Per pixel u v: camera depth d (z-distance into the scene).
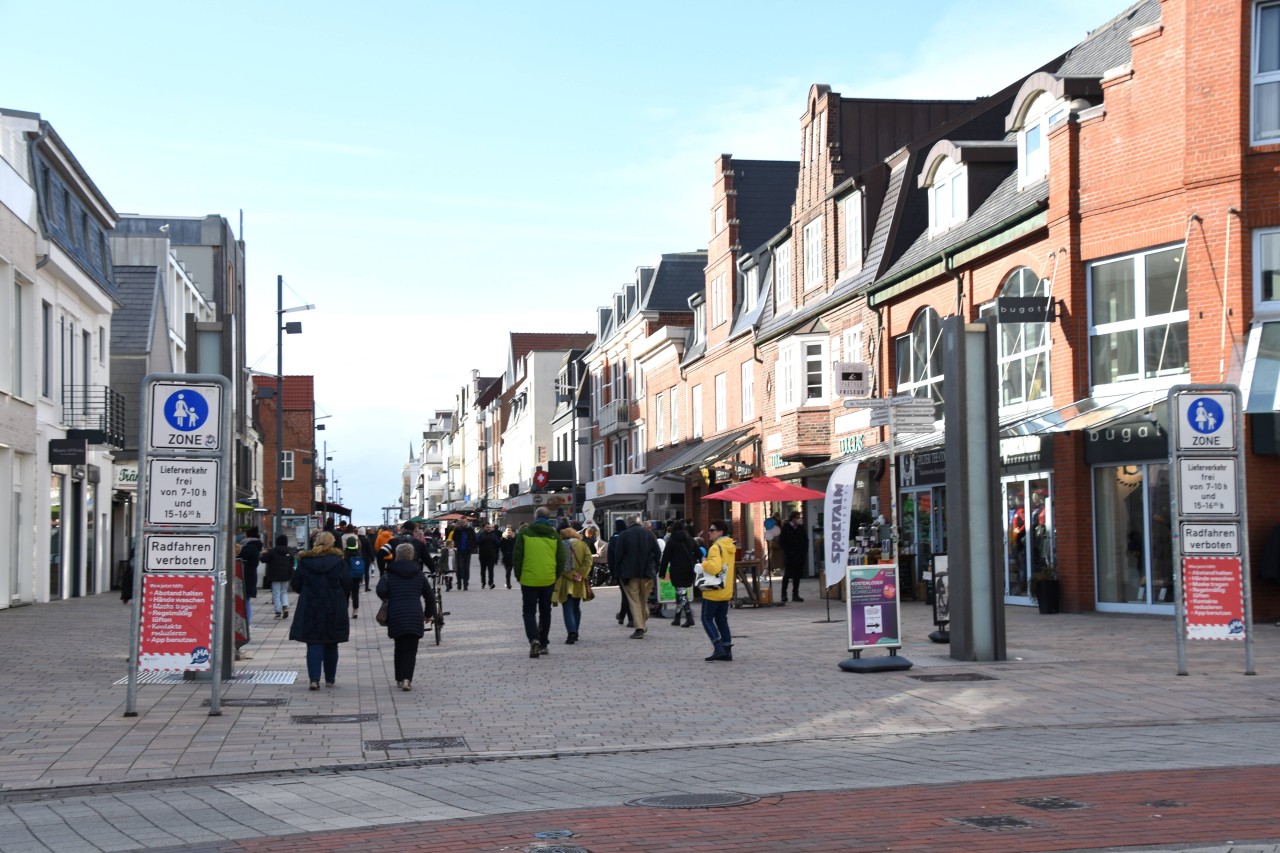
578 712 12.66
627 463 60.19
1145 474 21.61
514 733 11.45
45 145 29.69
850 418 32.47
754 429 40.12
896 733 11.13
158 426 12.34
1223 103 20.16
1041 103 24.58
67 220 32.59
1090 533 22.59
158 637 12.36
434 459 178.25
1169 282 21.14
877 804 7.73
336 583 14.73
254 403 76.88
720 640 17.00
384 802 8.30
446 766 9.91
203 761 10.07
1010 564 25.20
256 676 16.02
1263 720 11.33
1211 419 14.41
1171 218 20.91
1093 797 7.75
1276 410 18.61
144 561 12.34
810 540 37.50
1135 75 21.53
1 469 27.38
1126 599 22.03
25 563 29.33
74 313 33.31
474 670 16.56
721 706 12.89
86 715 12.45
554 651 18.84
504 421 104.31
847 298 32.19
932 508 28.30
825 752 10.17
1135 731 10.85
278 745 10.82
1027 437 24.11
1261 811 7.22
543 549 18.03
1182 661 14.30
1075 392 22.42
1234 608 14.34
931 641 18.58
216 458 12.43
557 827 7.25
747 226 45.22
